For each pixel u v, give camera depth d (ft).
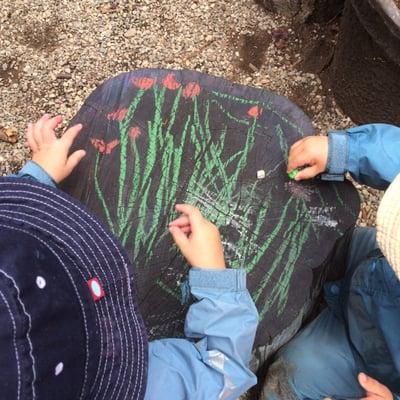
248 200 4.05
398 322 4.22
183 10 6.72
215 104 4.33
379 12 4.67
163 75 4.43
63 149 4.00
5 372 2.34
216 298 3.55
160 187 4.10
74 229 3.21
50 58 6.50
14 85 6.39
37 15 6.68
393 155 3.95
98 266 3.21
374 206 5.82
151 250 3.94
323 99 6.31
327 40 6.55
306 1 6.47
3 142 6.14
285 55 6.52
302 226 3.98
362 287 4.42
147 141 4.23
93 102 4.35
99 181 4.11
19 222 2.96
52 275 2.77
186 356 3.59
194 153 4.19
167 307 3.83
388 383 4.50
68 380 2.62
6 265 2.53
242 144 4.21
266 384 4.81
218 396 3.49
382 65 5.40
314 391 4.70
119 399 3.09
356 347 4.55
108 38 6.61
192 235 3.70
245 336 3.53
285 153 4.17
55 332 2.60
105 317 3.12
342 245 4.50
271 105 4.32
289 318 3.76
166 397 3.46
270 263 3.88
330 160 3.98
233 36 6.62
